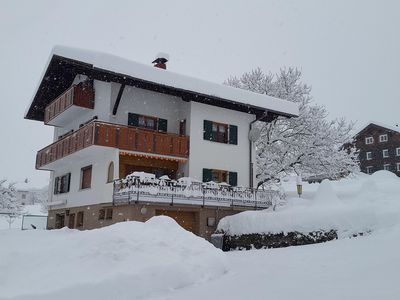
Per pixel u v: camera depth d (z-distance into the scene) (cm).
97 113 1967
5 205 4819
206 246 871
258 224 1516
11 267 674
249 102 2050
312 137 2542
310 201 1585
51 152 2247
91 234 789
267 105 2122
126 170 1883
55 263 695
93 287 614
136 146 1781
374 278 599
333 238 1236
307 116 2602
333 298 500
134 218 1593
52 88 2373
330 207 1332
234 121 2162
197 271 755
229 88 2016
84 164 2056
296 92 2752
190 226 1825
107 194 1758
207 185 1805
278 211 1517
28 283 625
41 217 2781
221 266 825
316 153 2512
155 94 2022
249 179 2159
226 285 675
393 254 797
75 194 2120
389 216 1170
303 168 2598
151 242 789
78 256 715
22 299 565
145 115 1967
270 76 2881
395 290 506
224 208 1842
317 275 679
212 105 2080
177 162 2023
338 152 2559
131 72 1706
